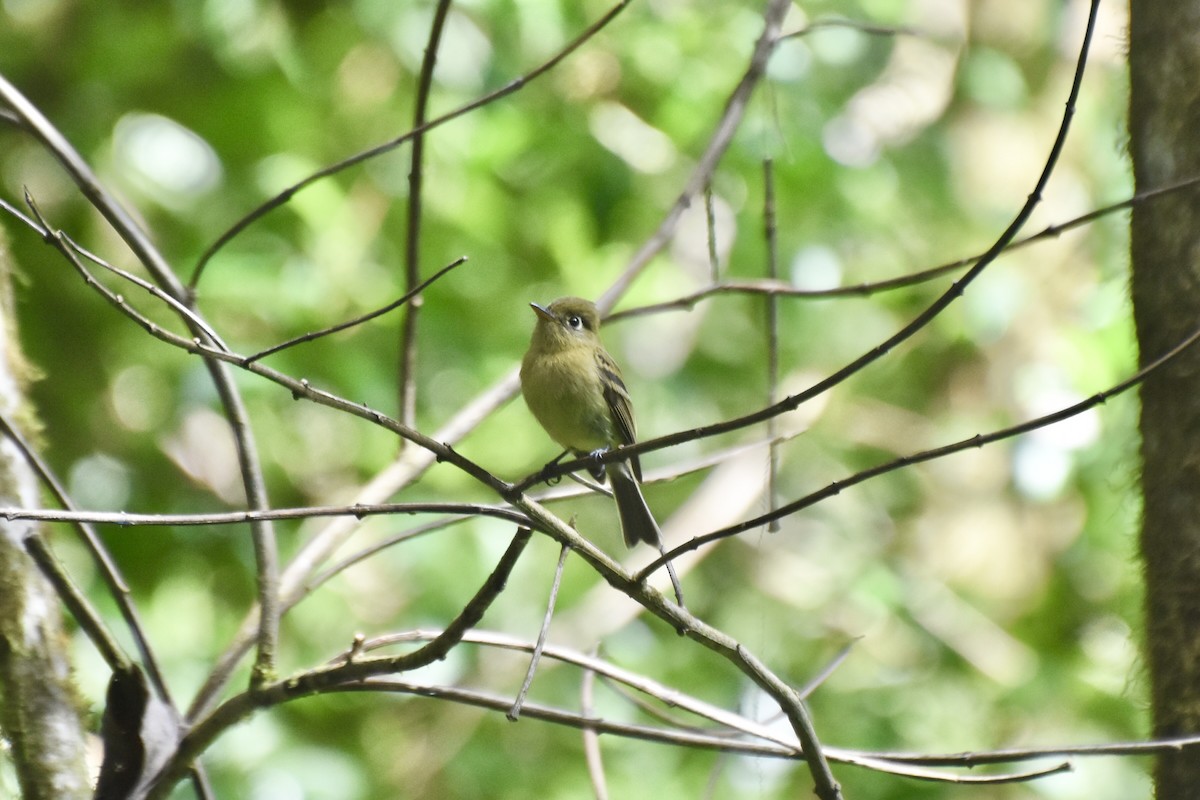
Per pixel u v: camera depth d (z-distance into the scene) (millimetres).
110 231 13141
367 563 14109
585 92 13992
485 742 13617
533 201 14375
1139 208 6043
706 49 13695
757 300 15727
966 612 15352
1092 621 14844
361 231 13406
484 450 13883
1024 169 16969
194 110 13711
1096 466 12484
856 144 15477
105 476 12906
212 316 12719
